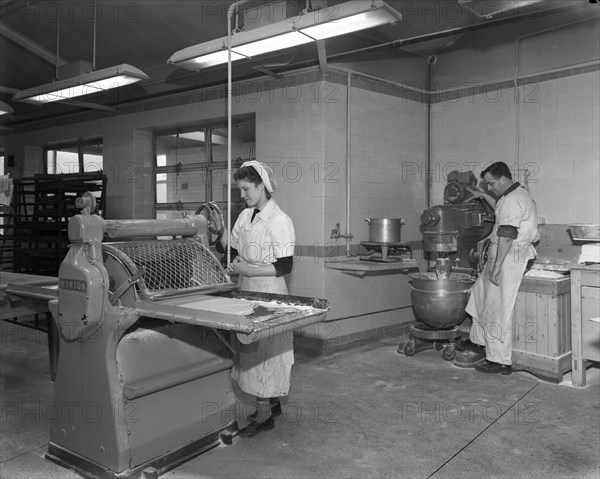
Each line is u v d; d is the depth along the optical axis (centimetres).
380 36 527
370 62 525
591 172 484
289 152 508
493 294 428
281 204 515
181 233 300
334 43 486
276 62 507
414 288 475
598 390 392
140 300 251
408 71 568
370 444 301
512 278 421
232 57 419
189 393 284
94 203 263
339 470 271
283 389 313
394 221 493
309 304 258
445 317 460
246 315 229
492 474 267
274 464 278
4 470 273
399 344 516
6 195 682
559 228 477
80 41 591
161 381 264
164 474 267
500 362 428
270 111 522
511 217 409
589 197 486
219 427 301
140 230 278
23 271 758
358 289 518
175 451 275
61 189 699
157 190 681
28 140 823
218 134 611
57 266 700
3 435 315
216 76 569
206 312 223
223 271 293
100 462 260
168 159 673
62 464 275
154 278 267
